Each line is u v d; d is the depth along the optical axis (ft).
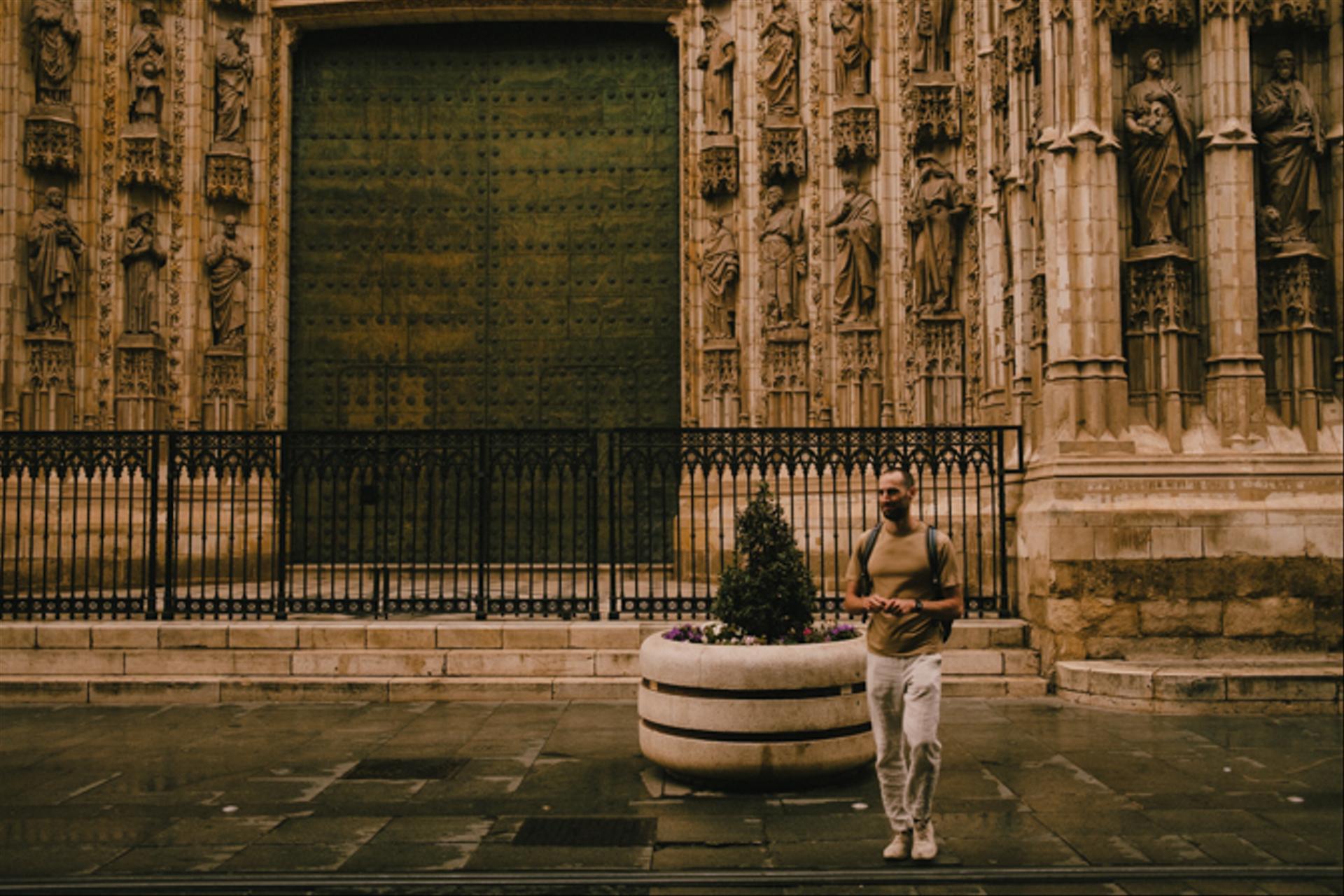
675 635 24.54
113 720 30.35
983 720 29.19
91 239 50.62
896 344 49.60
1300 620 32.24
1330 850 18.48
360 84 57.36
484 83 57.52
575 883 17.17
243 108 54.39
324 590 47.32
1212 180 33.91
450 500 55.93
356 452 36.88
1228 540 32.35
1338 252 34.32
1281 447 33.37
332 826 20.24
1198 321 34.35
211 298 53.36
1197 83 34.65
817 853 18.63
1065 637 32.50
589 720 30.01
